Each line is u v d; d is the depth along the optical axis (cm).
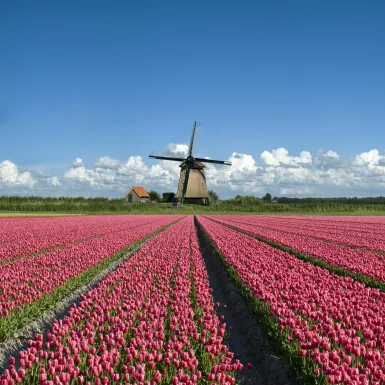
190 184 10019
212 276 1998
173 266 1803
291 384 781
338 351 779
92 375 714
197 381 745
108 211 8994
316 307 1119
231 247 2409
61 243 2780
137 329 888
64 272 1584
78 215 7425
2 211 8188
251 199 12412
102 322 978
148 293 1297
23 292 1337
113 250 2339
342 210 10531
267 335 988
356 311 1020
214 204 10838
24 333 1053
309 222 5659
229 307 1412
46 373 716
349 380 632
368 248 2603
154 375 675
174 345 790
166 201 11619
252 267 1722
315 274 1625
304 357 785
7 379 630
